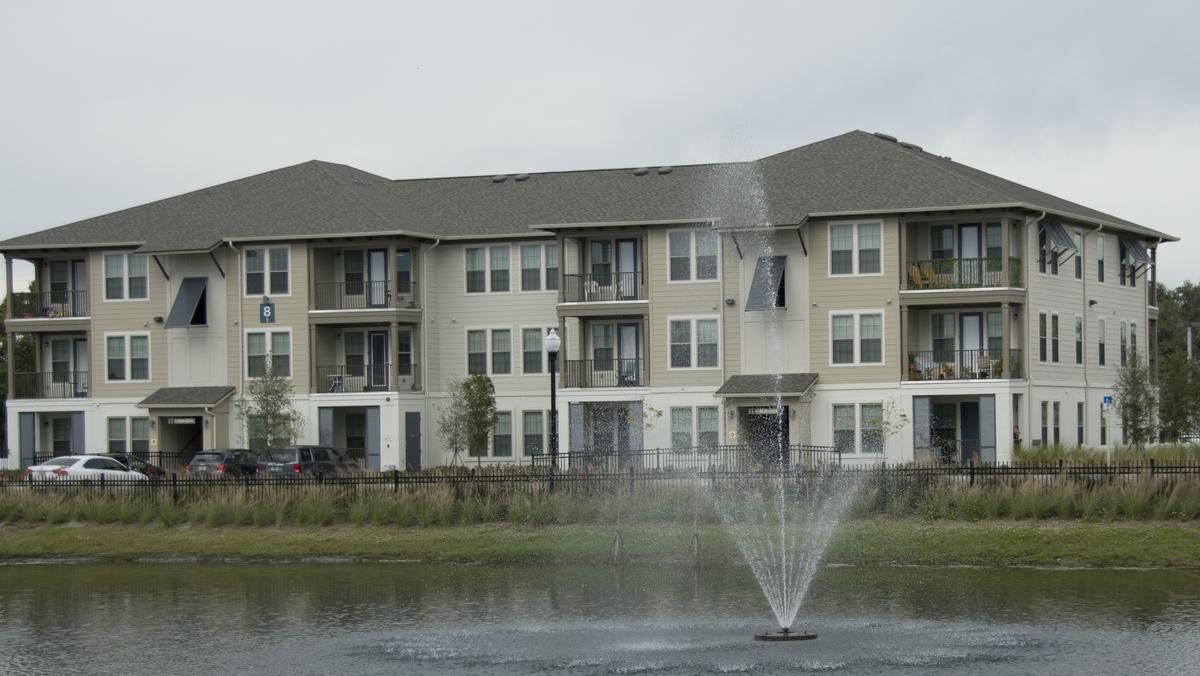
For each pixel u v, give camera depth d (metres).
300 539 44.94
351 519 46.31
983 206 59.09
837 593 34.12
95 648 28.92
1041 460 49.38
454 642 28.62
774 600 33.06
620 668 25.58
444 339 68.75
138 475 57.88
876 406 60.75
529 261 67.88
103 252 70.25
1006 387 58.75
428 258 68.50
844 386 61.19
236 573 40.53
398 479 47.56
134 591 37.19
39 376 71.75
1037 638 27.66
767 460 58.91
